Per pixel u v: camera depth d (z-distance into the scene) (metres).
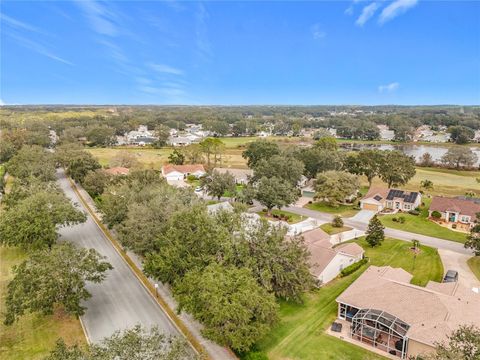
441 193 78.00
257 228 31.84
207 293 23.89
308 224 56.06
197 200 45.38
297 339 26.77
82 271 29.12
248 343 22.91
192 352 25.02
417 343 23.80
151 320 29.38
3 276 37.09
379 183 88.56
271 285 29.00
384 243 47.94
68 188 78.25
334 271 37.31
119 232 41.00
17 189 55.28
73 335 27.30
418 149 151.25
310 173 82.31
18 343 26.38
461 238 50.38
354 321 26.91
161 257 31.30
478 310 26.84
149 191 46.25
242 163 112.44
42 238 38.41
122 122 199.38
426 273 38.72
